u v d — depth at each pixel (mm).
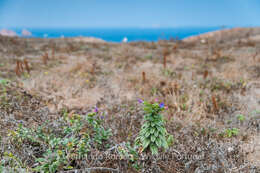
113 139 2805
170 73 5871
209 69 6441
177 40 13016
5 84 4324
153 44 11430
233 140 2955
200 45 11484
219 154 2518
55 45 10086
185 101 4129
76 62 6809
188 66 6816
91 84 5094
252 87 4914
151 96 4438
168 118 3504
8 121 3002
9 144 2457
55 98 4098
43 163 2150
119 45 11383
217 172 2293
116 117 3490
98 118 3125
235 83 4965
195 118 3537
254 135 3145
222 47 9914
